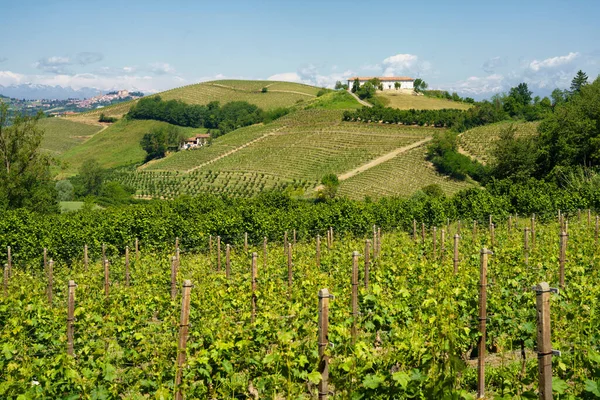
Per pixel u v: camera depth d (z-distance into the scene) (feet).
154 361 28.99
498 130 328.29
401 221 121.08
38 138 160.15
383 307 35.32
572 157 177.68
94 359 30.01
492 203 128.77
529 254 58.80
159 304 45.27
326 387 23.41
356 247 75.56
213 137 520.42
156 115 596.29
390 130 400.06
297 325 33.27
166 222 99.86
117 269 73.26
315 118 475.31
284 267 65.51
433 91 626.64
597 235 71.05
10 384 25.66
